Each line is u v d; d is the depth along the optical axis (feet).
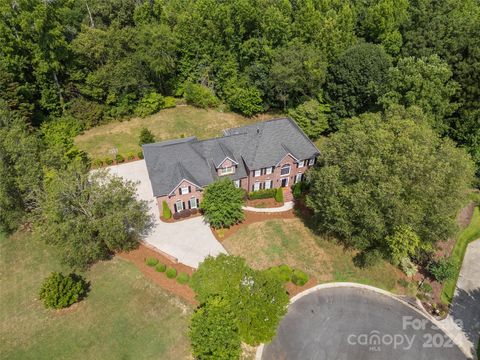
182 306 121.19
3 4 177.17
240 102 222.69
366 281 135.85
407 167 119.44
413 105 164.86
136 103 226.58
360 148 129.80
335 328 120.06
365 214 121.29
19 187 129.18
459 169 126.41
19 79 189.88
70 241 119.75
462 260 147.84
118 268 132.87
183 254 139.54
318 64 203.72
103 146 198.90
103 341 111.24
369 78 193.06
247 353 112.27
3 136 130.62
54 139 172.45
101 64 217.15
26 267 133.39
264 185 169.99
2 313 118.52
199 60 234.58
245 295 105.40
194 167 155.53
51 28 188.24
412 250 120.16
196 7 228.02
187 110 233.76
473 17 204.54
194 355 103.40
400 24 223.92
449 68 179.52
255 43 222.07
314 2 237.04
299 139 169.27
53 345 110.32
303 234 151.02
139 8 232.12
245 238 147.33
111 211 126.41
